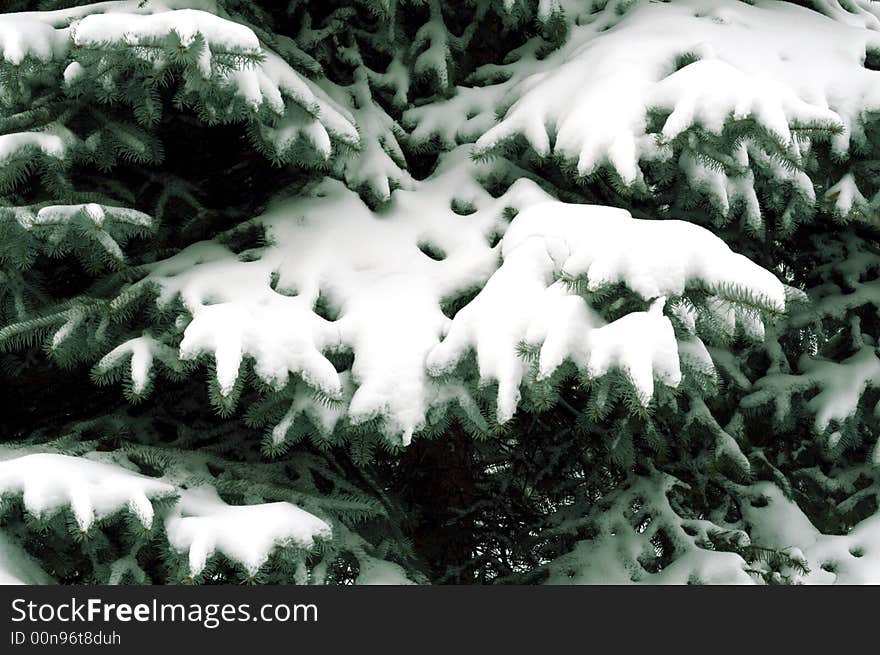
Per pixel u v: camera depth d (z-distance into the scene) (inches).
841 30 169.2
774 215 182.7
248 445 157.5
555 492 199.9
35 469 110.5
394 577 144.2
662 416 172.9
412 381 124.2
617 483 195.2
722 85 128.3
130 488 111.0
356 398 122.6
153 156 141.2
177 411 160.6
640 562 167.0
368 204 158.9
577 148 141.6
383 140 163.9
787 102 130.9
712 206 147.5
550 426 198.4
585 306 115.4
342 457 169.6
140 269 139.9
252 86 125.7
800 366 190.1
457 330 124.3
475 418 124.3
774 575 157.1
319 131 138.3
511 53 188.4
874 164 156.1
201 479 136.6
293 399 126.1
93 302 131.3
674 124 127.9
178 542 113.0
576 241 126.5
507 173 164.2
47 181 131.7
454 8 193.0
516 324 120.8
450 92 178.9
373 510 146.5
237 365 116.6
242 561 110.6
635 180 135.5
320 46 176.2
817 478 185.2
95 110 135.6
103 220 119.6
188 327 121.5
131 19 115.6
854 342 188.4
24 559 118.5
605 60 151.2
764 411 185.8
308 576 130.2
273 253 143.0
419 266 142.3
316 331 127.2
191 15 116.3
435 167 173.2
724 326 118.6
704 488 181.6
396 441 122.2
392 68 178.4
